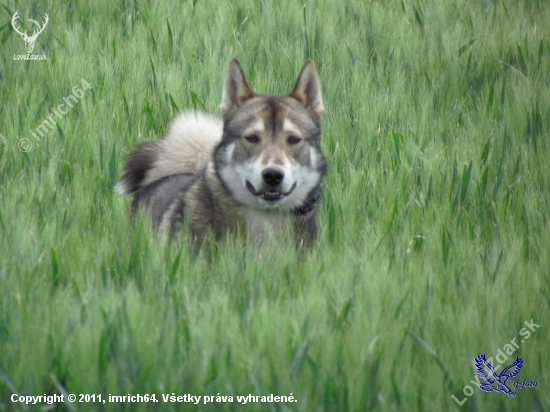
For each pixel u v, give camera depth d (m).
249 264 14.61
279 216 16.95
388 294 13.85
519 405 11.58
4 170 19.47
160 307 13.16
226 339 12.12
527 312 13.46
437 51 28.81
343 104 24.58
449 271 15.19
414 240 16.70
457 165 20.45
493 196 19.34
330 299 13.80
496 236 17.31
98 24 29.62
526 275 14.97
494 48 28.84
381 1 34.44
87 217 17.38
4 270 13.74
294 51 27.98
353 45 28.97
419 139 22.80
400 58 28.86
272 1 32.28
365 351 11.84
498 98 25.45
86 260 14.68
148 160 19.66
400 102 24.97
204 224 16.77
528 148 22.34
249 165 16.30
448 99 26.08
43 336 11.77
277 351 11.67
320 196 18.38
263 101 17.00
